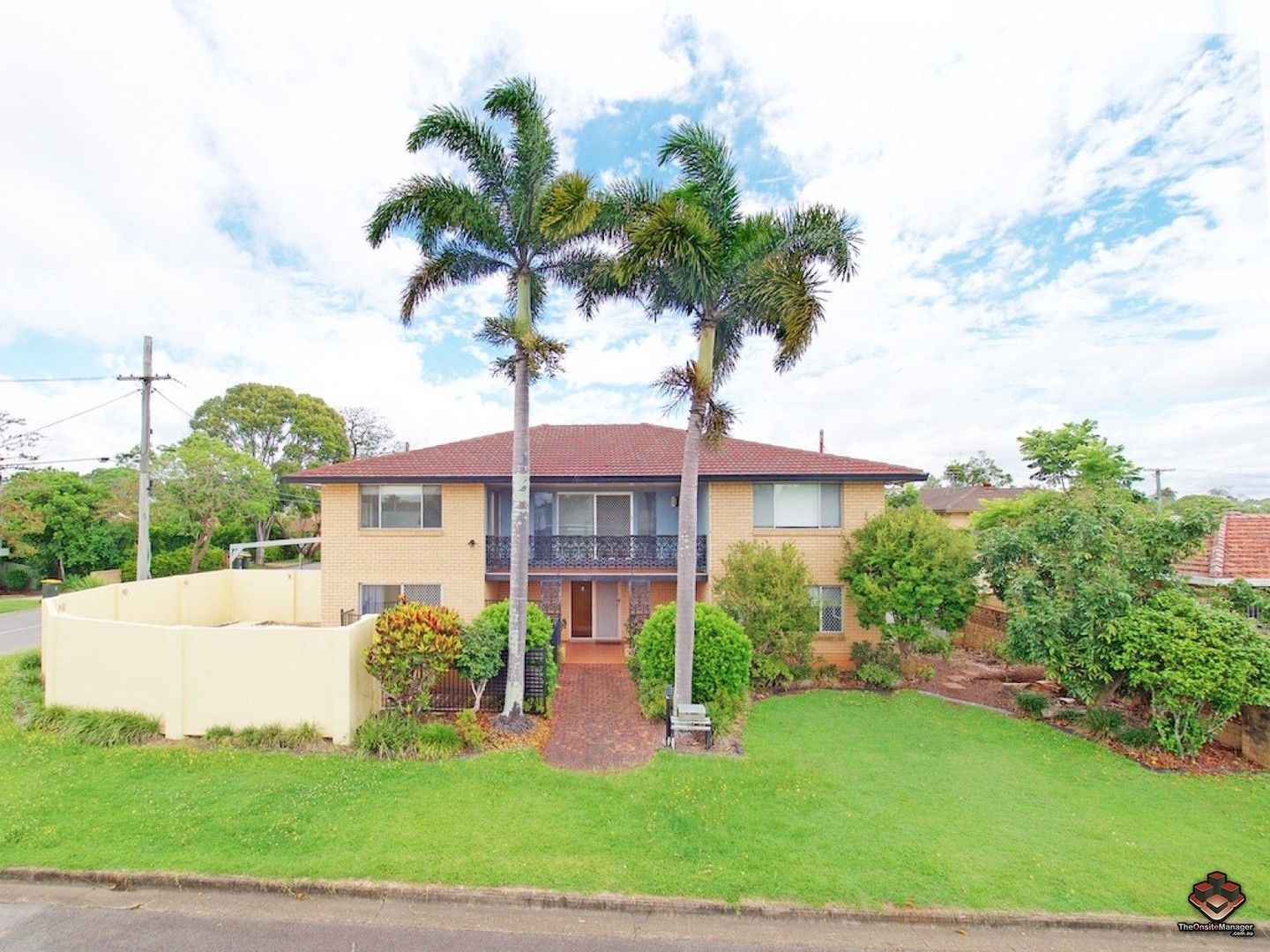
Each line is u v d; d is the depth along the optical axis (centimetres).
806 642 1355
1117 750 972
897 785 825
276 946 488
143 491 1908
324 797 723
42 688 1103
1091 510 1116
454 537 1602
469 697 1079
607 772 851
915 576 1314
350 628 914
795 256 1058
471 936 506
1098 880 598
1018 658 1180
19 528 2777
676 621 1114
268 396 4741
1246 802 789
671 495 1798
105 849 604
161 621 1605
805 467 1577
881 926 535
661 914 543
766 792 781
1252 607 1078
